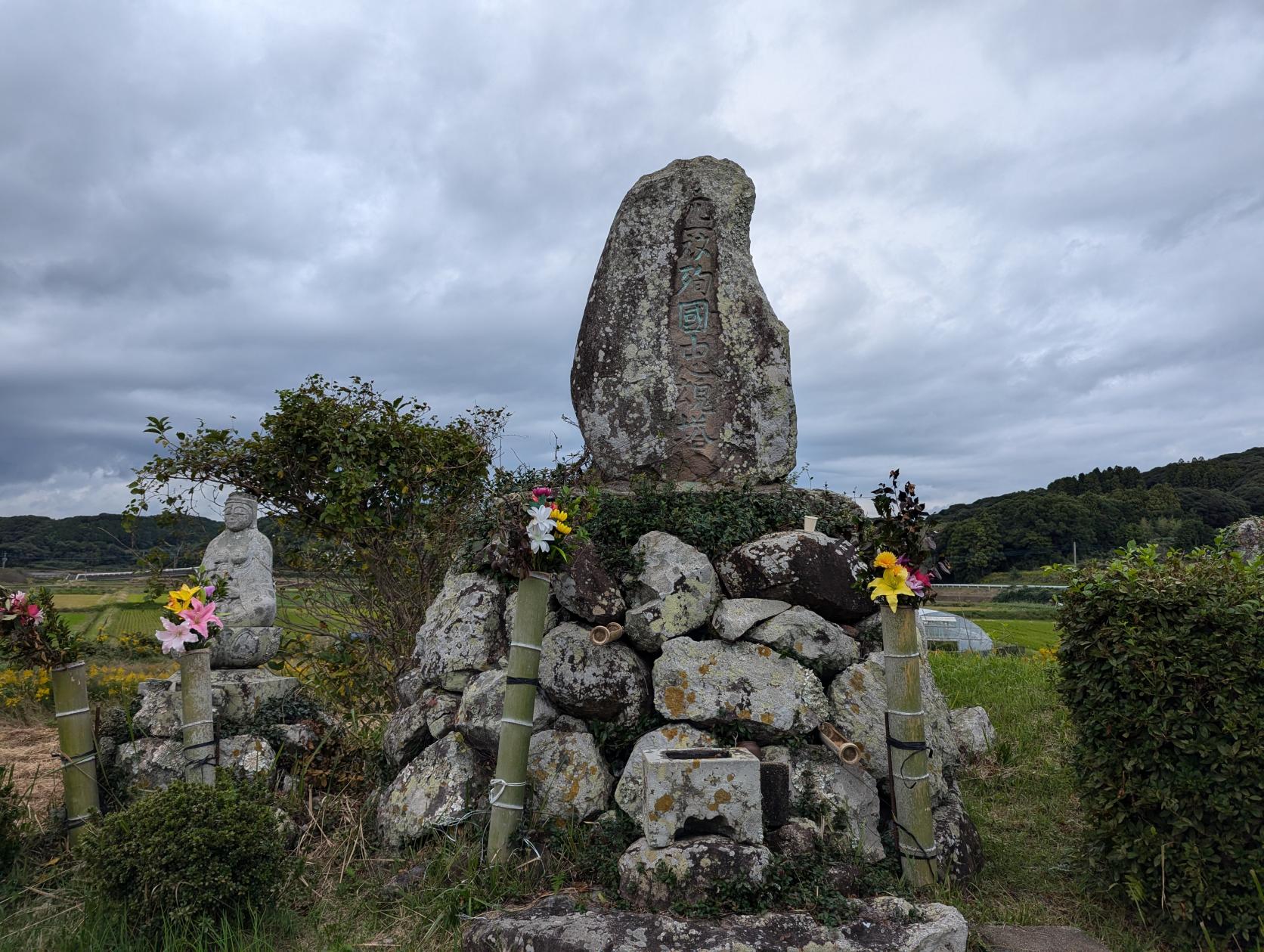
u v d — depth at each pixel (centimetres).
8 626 554
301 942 433
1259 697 425
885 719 515
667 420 693
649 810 429
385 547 835
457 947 410
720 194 715
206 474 796
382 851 530
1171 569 481
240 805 454
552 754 516
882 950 374
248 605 688
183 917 409
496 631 602
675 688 517
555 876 455
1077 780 520
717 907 402
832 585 553
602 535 599
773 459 691
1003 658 1189
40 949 423
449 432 864
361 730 711
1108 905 467
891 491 482
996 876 504
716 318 701
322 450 780
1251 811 416
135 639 1077
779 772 449
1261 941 408
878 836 487
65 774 566
